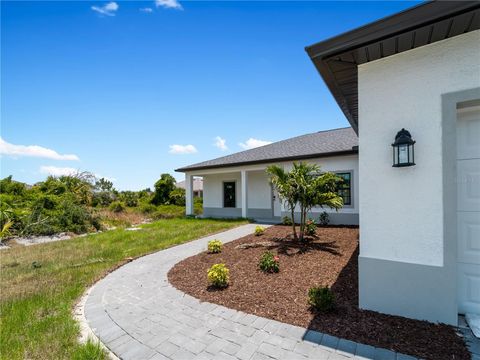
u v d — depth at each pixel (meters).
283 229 10.18
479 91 2.64
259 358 2.48
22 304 4.05
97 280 5.22
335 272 4.79
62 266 6.40
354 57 3.18
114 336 3.03
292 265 5.31
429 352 2.39
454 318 2.79
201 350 2.67
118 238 10.12
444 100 2.82
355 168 10.70
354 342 2.62
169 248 7.95
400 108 3.07
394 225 3.11
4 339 2.99
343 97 4.59
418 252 2.97
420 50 2.95
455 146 2.76
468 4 2.21
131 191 28.02
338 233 8.72
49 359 2.61
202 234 10.02
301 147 13.80
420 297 2.96
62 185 15.59
